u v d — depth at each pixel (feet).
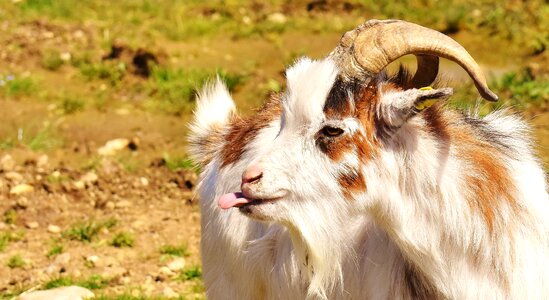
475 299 34.88
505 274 34.88
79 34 94.89
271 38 94.43
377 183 34.01
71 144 73.82
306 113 33.78
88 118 78.33
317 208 34.06
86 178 66.33
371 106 33.81
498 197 34.86
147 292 51.75
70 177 67.41
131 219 61.93
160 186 66.59
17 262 55.47
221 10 103.91
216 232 40.60
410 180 34.24
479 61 87.35
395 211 34.24
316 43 93.30
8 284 53.26
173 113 79.56
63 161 71.00
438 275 34.88
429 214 34.35
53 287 52.21
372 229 35.88
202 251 42.24
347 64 33.65
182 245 57.77
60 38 94.17
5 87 82.33
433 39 33.30
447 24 94.68
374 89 33.94
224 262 40.75
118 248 57.93
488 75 83.61
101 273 54.39
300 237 34.76
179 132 76.02
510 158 36.09
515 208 35.17
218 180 40.01
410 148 34.12
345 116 33.68
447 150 34.47
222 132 41.78
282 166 33.71
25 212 62.28
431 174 34.09
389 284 35.55
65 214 62.39
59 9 102.22
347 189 33.91
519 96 77.10
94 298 49.78
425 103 33.27
